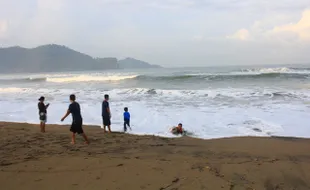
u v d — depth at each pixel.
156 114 14.12
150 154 7.37
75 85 32.12
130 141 9.30
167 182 4.98
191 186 4.84
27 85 36.16
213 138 10.25
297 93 18.34
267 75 31.69
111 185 4.79
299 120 12.20
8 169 5.57
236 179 5.45
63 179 5.04
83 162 6.07
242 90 20.80
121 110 15.30
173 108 15.42
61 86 31.42
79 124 8.55
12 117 15.03
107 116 11.13
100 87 28.52
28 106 17.89
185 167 5.89
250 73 35.69
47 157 6.52
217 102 16.80
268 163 6.60
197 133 11.03
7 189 4.60
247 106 15.29
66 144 8.40
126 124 12.52
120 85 30.39
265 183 5.40
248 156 7.56
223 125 11.97
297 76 30.59
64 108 16.62
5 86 36.50
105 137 9.91
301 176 5.87
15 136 9.41
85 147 8.07
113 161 6.19
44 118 10.97
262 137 10.20
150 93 20.98
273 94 18.28
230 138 10.12
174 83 30.62
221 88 23.36
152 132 11.30
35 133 10.23
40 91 25.22
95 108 16.28
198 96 19.09
